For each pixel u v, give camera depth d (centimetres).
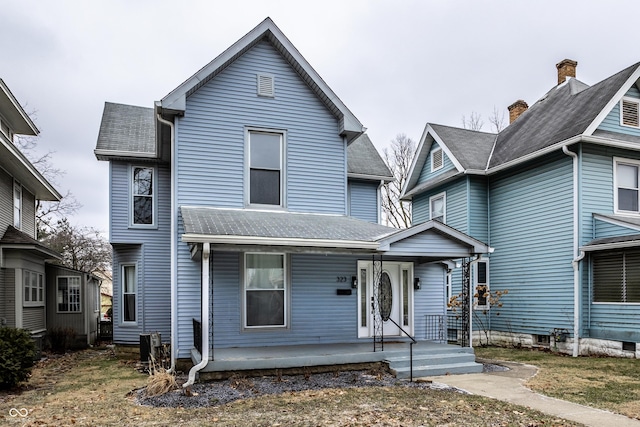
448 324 1588
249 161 1033
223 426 529
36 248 1246
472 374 879
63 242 2745
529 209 1381
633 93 1312
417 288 1126
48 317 1585
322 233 898
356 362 883
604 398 672
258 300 982
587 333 1184
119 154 1264
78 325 1617
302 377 820
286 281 1005
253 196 1032
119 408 633
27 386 832
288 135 1068
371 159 1551
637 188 1292
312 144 1089
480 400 651
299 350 912
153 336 1097
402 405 620
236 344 950
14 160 1266
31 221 1675
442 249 945
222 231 810
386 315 1087
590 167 1229
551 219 1295
